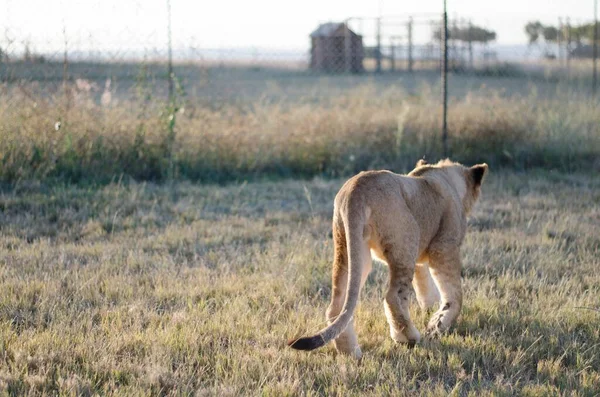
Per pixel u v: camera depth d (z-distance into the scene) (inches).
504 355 285.9
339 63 1450.5
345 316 247.4
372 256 298.7
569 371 271.9
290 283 366.6
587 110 802.2
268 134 693.3
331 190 620.7
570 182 677.3
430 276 339.6
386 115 741.9
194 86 836.0
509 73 1233.4
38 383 250.7
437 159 708.7
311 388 254.7
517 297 356.5
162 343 286.8
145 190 585.3
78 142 609.9
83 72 688.4
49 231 467.2
